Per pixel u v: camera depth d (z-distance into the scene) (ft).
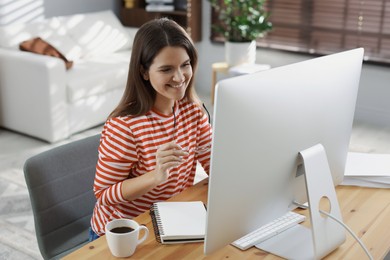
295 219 5.37
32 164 5.85
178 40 5.12
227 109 3.85
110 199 5.36
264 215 4.58
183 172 5.85
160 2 18.62
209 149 6.09
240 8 16.31
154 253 4.75
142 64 5.23
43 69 13.02
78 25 16.15
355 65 4.95
